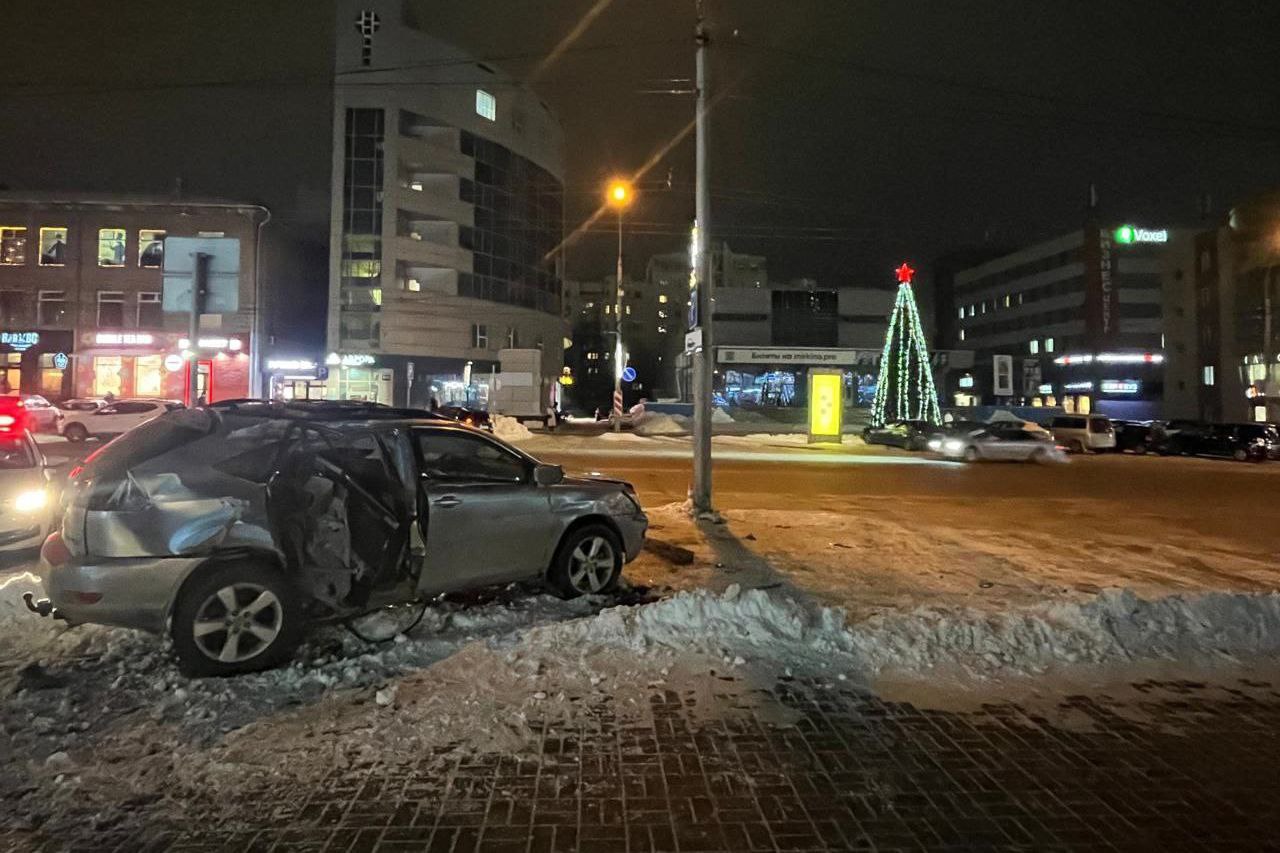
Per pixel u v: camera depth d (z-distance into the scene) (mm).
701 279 13117
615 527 7871
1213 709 5352
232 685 5352
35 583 7023
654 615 6457
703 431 13078
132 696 5180
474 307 59531
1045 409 50062
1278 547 11688
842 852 3602
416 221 57875
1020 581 8836
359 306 54938
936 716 5145
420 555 6488
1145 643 6488
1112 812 3990
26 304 44562
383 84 54812
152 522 5559
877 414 46219
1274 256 56344
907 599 7914
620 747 4605
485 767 4344
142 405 32094
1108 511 15930
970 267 109188
